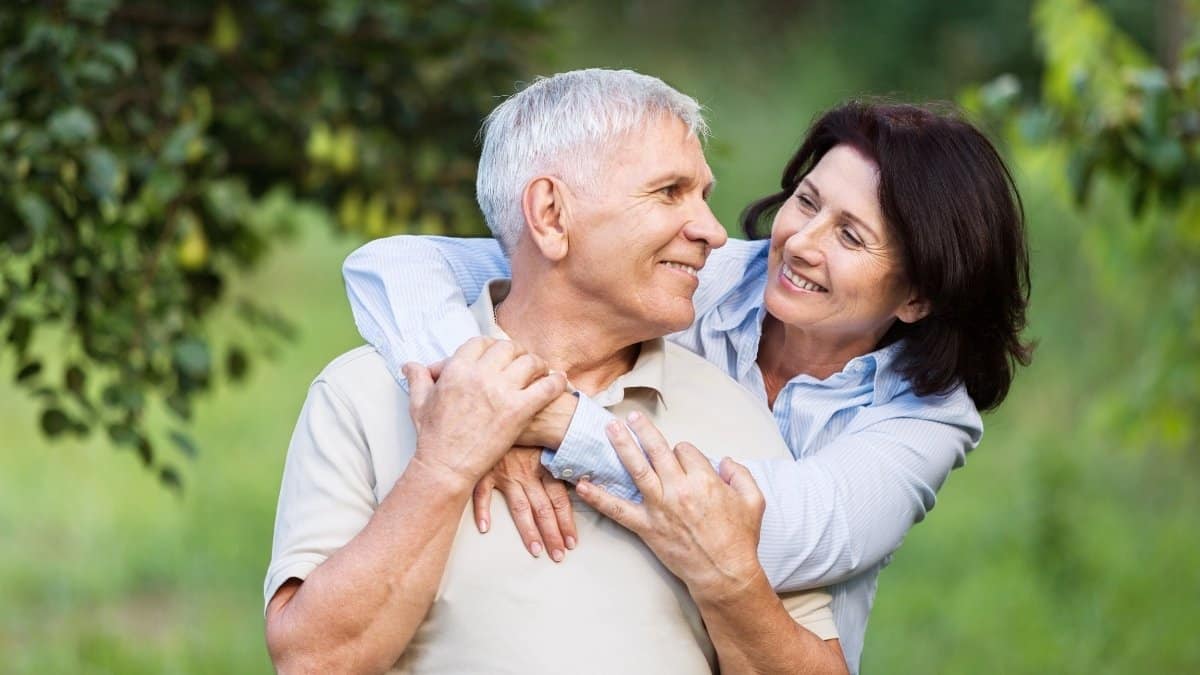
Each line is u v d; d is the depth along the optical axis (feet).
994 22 54.80
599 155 9.23
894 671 23.63
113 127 15.05
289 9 16.22
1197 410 23.12
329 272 48.55
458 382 8.98
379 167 16.61
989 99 16.99
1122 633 24.93
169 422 36.06
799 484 9.48
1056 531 28.07
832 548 9.42
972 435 10.40
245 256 17.67
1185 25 21.75
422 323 9.75
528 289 9.66
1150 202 17.22
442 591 9.16
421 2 16.62
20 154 13.66
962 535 29.63
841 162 9.99
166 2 15.88
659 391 9.80
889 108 10.12
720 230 9.37
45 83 13.89
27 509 31.04
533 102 9.50
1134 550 28.37
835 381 10.41
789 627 9.20
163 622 25.72
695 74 55.21
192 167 15.47
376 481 9.45
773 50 56.39
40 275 14.62
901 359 10.24
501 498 9.29
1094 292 33.83
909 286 10.07
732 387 10.24
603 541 9.29
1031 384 35.29
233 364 17.97
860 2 57.67
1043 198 32.04
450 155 17.12
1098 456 32.78
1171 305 22.70
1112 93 16.96
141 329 15.12
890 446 9.93
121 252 15.12
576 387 9.77
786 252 10.08
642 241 9.19
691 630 9.43
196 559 28.58
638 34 57.31
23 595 26.71
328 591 8.83
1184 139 16.01
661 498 8.91
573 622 9.13
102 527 29.89
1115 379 33.50
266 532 30.22
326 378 9.75
